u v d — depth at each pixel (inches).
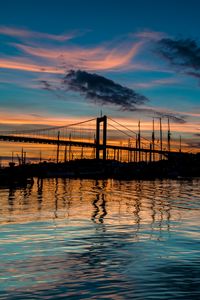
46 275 514.3
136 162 6077.8
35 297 429.7
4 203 1545.3
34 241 747.4
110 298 426.0
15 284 474.9
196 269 541.3
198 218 1145.4
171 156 6289.4
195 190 2652.6
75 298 426.0
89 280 492.1
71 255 630.5
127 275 513.3
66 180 3946.9
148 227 951.0
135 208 1443.2
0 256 618.8
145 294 438.6
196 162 6378.0
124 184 3334.2
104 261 590.9
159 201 1775.3
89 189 2598.4
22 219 1078.4
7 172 3004.4
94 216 1174.3
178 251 660.1
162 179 4475.9
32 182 3080.7
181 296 431.8
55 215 1180.5
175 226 970.7
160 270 537.3
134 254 638.5
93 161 5585.6
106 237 797.9
